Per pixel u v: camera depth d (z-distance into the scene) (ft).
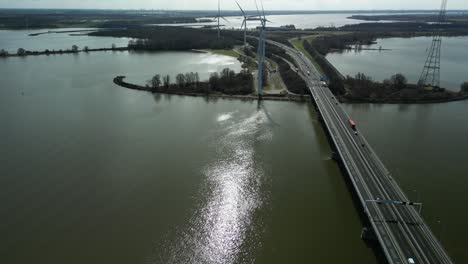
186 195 258.37
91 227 222.89
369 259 199.00
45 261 196.13
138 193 259.19
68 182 271.08
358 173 266.36
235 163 306.35
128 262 197.26
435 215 232.53
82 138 352.49
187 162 306.14
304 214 238.68
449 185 267.18
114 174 283.79
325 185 273.54
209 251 206.90
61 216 232.12
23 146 330.95
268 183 276.00
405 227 207.51
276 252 205.57
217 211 241.55
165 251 205.98
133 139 352.28
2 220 227.61
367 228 215.31
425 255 185.98
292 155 323.57
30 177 277.23
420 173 284.61
